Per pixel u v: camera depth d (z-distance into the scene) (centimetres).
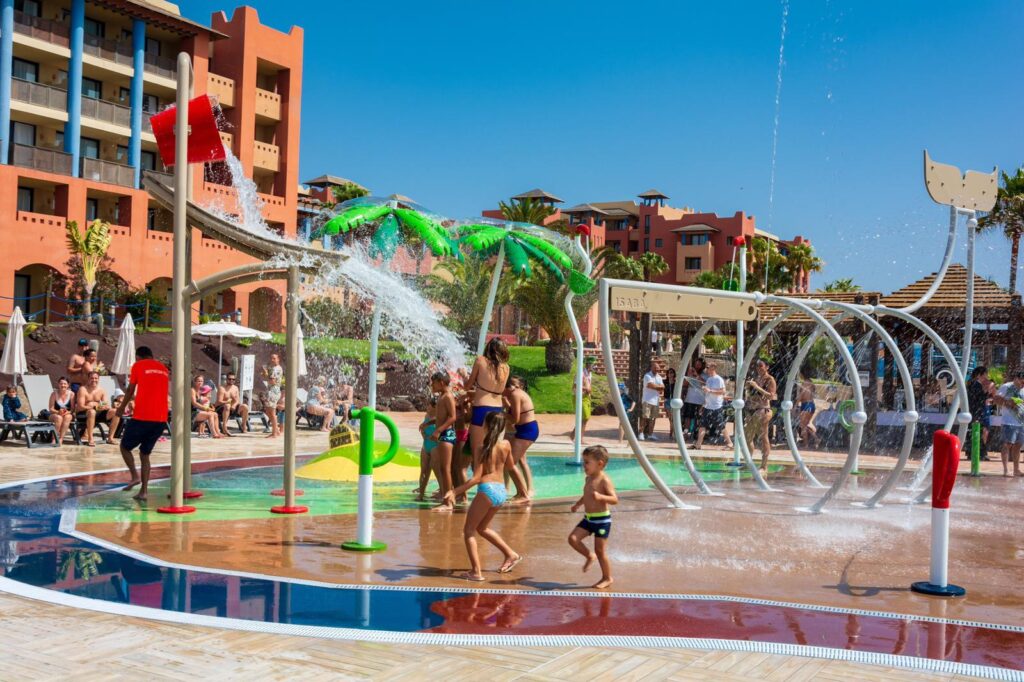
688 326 2439
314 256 988
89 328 2688
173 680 439
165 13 3956
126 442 1013
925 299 1202
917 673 479
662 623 564
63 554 733
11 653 475
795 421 2175
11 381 2170
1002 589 683
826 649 515
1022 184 3569
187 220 998
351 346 3341
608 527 659
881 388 2694
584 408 1972
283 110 4512
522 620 564
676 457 1769
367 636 520
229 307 4084
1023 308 2075
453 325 3188
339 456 1310
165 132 1017
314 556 744
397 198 1440
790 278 8188
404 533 859
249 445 1756
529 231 1584
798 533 912
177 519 912
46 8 3803
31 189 3709
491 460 682
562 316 3488
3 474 1234
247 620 547
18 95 3559
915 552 823
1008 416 1506
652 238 9219
